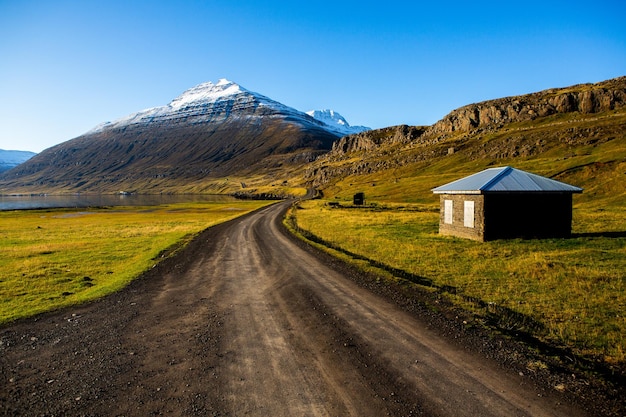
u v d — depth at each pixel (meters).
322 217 52.47
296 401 7.28
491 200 26.39
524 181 27.80
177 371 8.66
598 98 152.25
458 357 8.92
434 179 111.31
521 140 127.75
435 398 7.23
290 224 45.25
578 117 151.12
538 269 17.02
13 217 86.62
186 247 29.72
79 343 10.55
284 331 11.01
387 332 10.62
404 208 65.56
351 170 192.88
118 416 6.91
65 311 13.65
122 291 16.44
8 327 12.02
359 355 9.21
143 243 32.53
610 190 57.12
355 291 15.02
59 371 8.83
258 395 7.53
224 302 14.27
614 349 9.07
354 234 32.78
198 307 13.73
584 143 106.19
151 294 15.84
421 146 193.75
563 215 27.47
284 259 22.88
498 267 18.03
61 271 21.17
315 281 16.95
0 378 8.55
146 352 9.80
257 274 19.03
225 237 35.47
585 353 8.98
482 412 6.74
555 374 7.99
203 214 83.69
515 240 25.78
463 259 20.34
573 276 15.73
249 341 10.34
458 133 195.75
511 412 6.71
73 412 7.08
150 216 80.56
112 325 12.01
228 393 7.63
